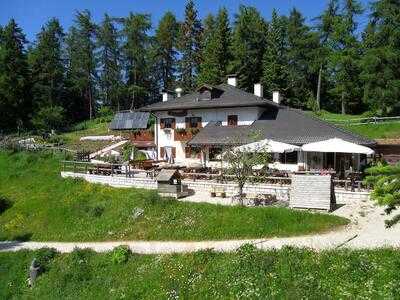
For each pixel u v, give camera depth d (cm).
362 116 5988
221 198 3108
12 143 5512
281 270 1836
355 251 1875
